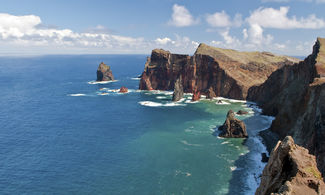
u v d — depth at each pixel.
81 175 67.62
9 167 72.69
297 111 89.88
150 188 60.47
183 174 67.38
